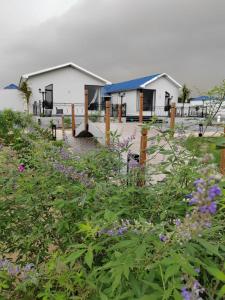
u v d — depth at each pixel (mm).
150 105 27500
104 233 1665
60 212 2430
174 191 2184
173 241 1312
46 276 1621
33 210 2584
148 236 1457
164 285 1190
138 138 6055
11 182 2764
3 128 11109
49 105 25188
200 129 2922
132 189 2285
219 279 1220
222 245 1449
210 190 1098
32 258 2268
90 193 2256
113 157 3105
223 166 2803
